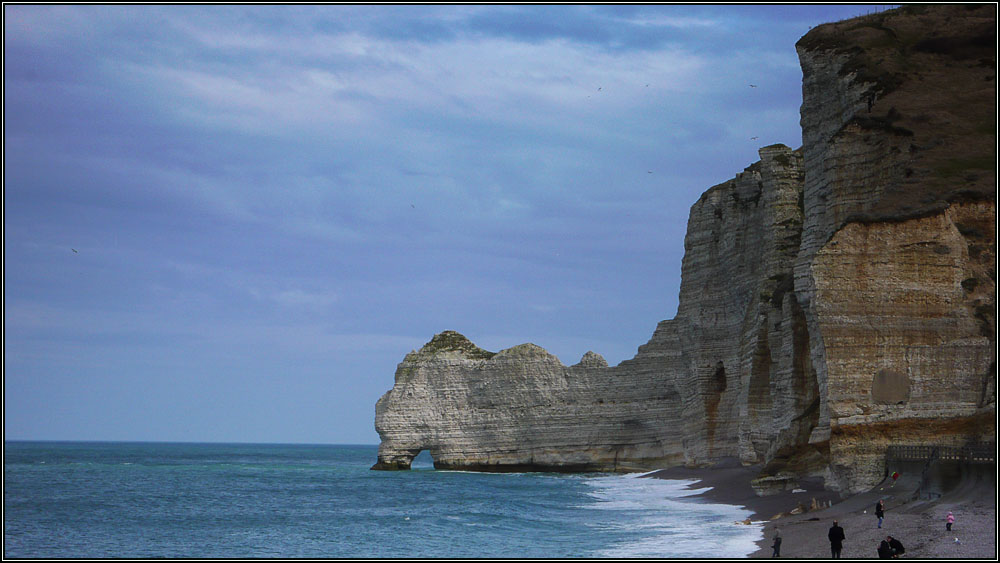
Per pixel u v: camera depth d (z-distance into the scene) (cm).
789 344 7288
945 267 5728
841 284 5741
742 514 6138
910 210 5806
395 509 7562
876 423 5619
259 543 5669
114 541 5825
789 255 8562
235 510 7756
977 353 5584
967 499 4972
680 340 10619
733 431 9675
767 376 8519
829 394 5662
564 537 5450
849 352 5678
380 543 5494
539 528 5984
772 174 8838
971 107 6588
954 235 5769
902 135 6425
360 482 10706
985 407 5503
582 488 9150
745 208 9788
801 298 6488
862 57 7038
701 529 5484
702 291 10269
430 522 6525
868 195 6462
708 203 10369
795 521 5312
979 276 5762
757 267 9425
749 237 9675
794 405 7131
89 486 10819
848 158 6575
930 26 7375
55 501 8650
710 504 6981
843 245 5772
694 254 10462
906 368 5647
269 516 7231
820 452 6234
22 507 8012
